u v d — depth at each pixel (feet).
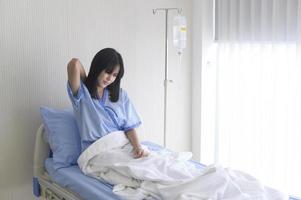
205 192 5.30
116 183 6.14
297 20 8.49
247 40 9.68
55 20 7.96
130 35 9.25
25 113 7.79
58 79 8.15
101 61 7.13
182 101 10.66
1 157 7.63
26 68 7.68
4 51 7.38
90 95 7.29
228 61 10.12
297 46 8.52
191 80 10.78
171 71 10.25
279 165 9.20
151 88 9.86
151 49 9.71
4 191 7.75
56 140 7.27
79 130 7.33
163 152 7.40
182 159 6.99
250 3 9.50
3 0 7.26
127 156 6.63
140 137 9.80
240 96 9.93
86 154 6.85
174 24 9.30
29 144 7.92
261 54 9.31
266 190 5.70
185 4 10.33
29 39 7.65
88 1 8.41
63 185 6.71
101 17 8.66
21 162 7.87
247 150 9.91
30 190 8.07
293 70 8.76
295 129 8.79
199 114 10.68
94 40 8.60
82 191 6.15
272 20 9.00
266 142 9.45
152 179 5.80
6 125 7.60
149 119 9.95
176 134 10.66
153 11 9.42
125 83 9.32
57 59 8.08
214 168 5.74
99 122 7.17
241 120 9.96
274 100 9.15
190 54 10.66
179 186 5.44
